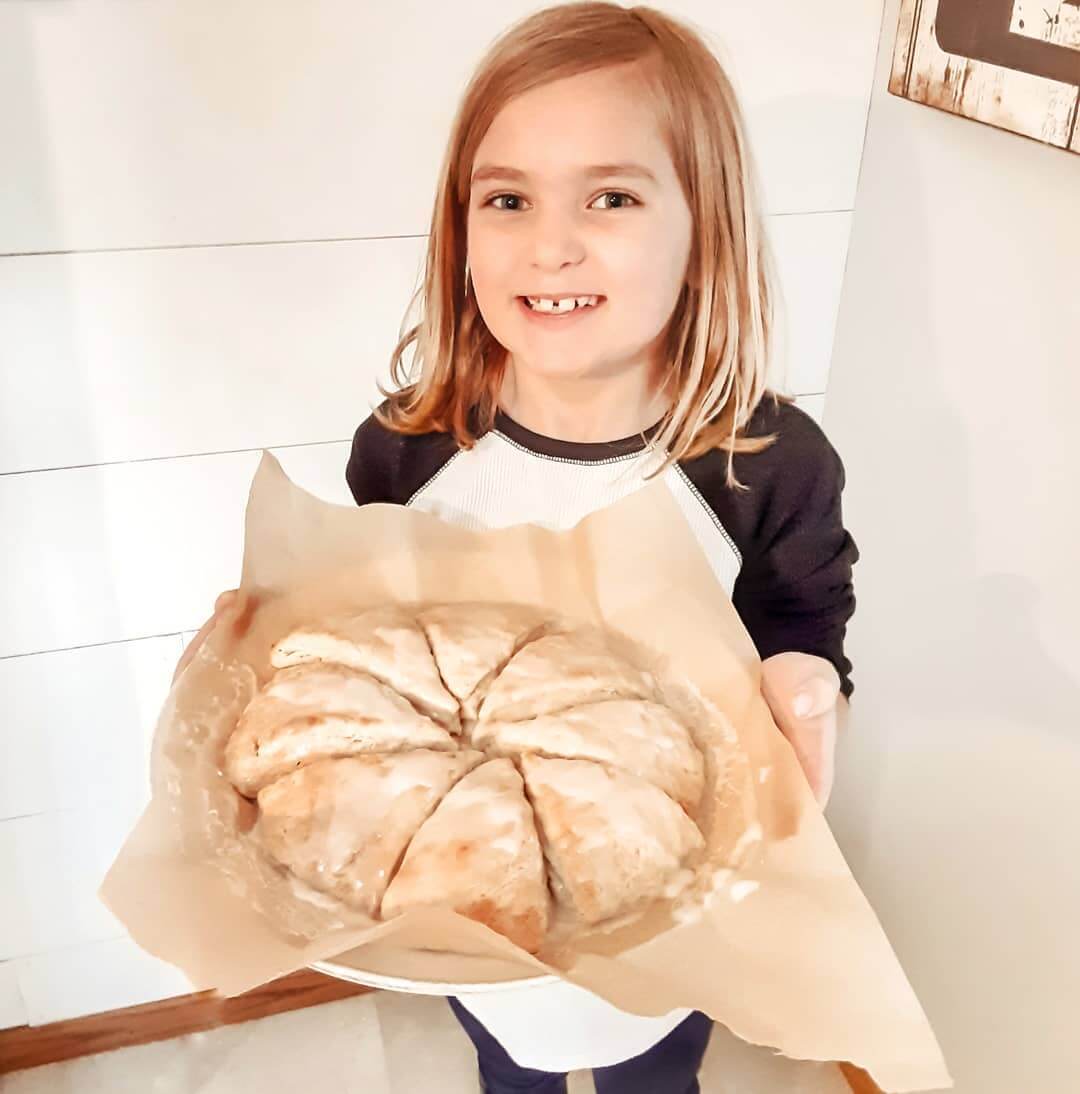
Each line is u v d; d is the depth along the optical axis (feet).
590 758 2.77
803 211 3.67
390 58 3.14
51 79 3.02
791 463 3.62
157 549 3.85
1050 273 2.97
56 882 4.49
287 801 2.66
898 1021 2.24
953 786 3.83
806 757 2.86
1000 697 3.51
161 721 2.81
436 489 3.74
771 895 2.51
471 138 3.19
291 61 3.11
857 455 3.99
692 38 3.18
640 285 3.26
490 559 3.37
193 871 2.51
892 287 3.62
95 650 4.00
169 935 2.31
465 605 3.31
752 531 3.68
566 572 3.33
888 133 3.49
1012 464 3.25
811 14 3.31
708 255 3.40
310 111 3.19
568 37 3.04
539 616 3.29
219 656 3.03
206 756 2.80
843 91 3.49
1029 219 3.02
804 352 3.95
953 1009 4.05
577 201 3.15
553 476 3.61
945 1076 2.16
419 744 2.88
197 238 3.33
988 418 3.31
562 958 2.41
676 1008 2.23
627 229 3.19
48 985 4.75
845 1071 4.66
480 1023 3.31
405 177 3.32
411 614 3.29
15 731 4.10
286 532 3.24
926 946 4.13
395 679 3.00
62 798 4.29
